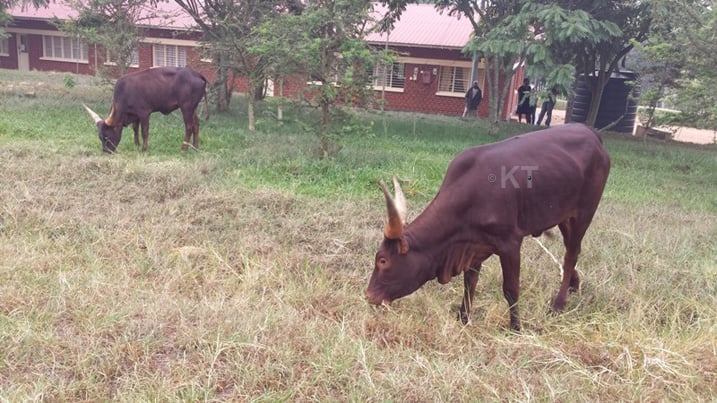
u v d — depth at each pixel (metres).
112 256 6.08
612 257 6.57
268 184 9.13
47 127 12.65
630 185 10.93
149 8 18.73
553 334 5.02
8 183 8.26
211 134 13.30
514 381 4.10
